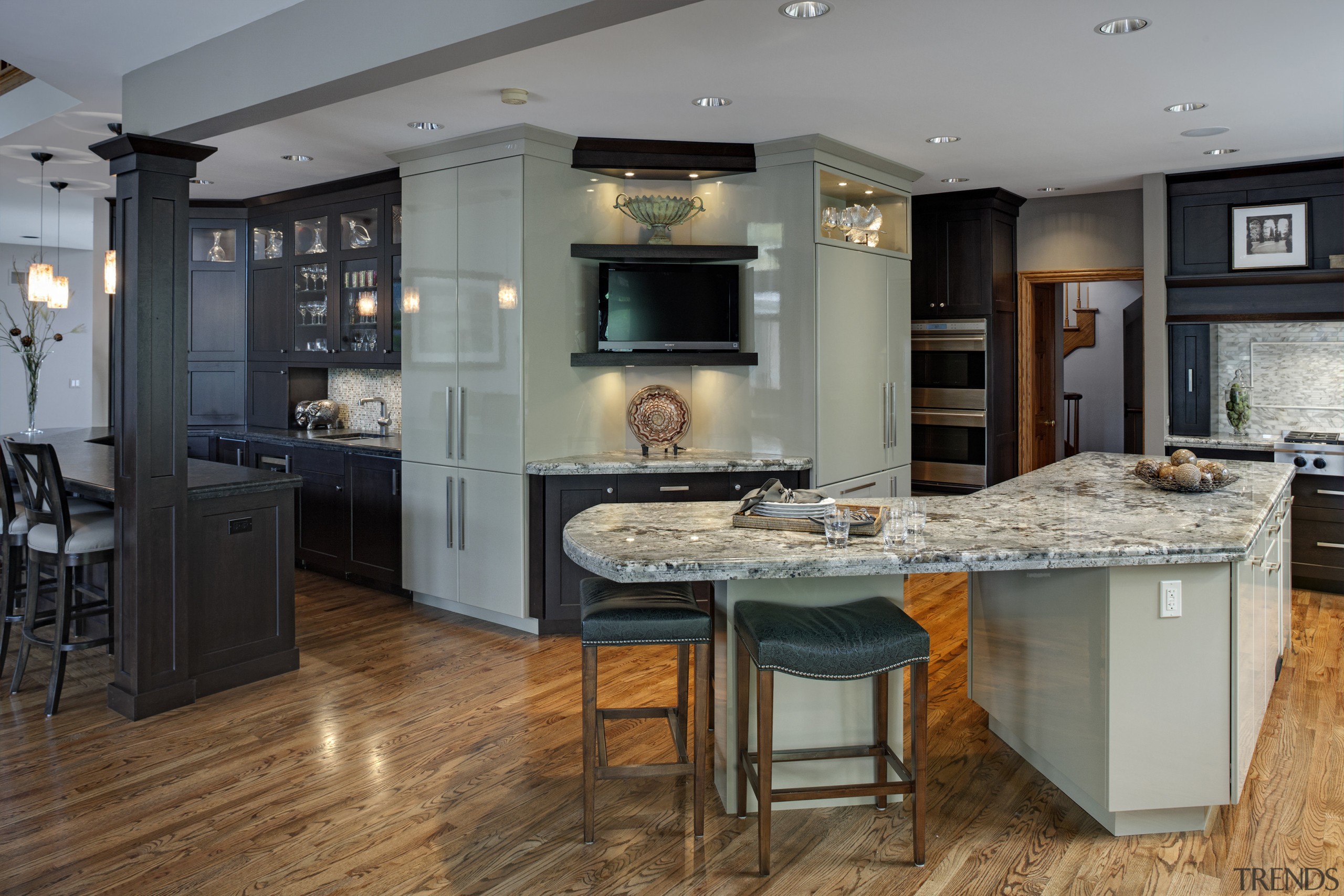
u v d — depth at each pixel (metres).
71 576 3.63
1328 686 3.79
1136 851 2.54
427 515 5.00
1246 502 3.24
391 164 5.18
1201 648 2.56
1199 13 3.00
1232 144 4.81
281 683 3.92
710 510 3.21
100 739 3.32
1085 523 2.86
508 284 4.51
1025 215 6.45
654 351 4.78
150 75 3.54
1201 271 5.57
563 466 4.48
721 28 3.11
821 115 4.21
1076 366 9.56
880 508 3.19
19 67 3.62
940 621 4.78
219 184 5.79
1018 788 2.92
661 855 2.53
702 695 2.59
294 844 2.58
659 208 4.66
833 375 4.84
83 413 9.76
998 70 3.57
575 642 4.49
